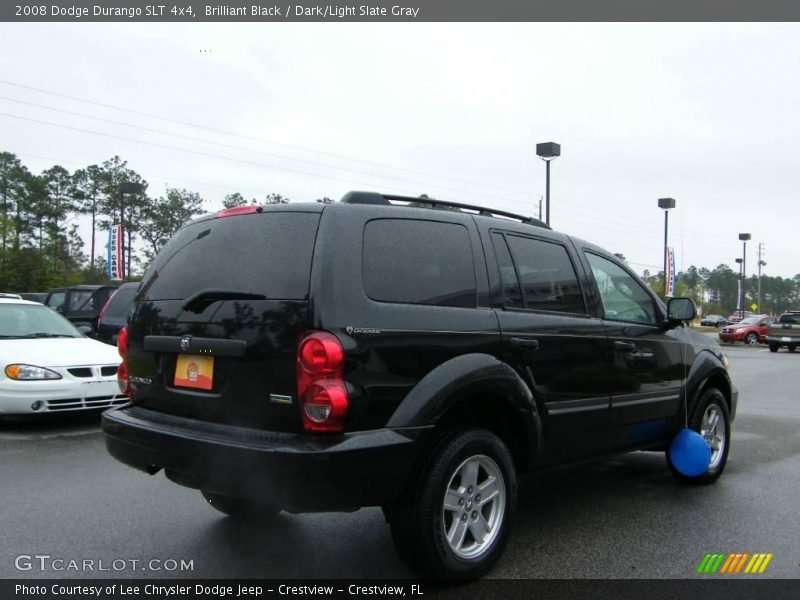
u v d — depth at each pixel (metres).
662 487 5.61
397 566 3.81
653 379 5.10
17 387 7.08
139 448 3.58
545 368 4.10
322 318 3.13
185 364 3.62
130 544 4.09
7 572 3.67
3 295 9.45
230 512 4.50
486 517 3.74
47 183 64.19
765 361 22.72
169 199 66.75
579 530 4.47
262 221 3.57
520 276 4.16
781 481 5.83
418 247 3.64
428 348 3.44
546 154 24.61
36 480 5.42
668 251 37.59
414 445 3.27
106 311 11.12
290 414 3.15
